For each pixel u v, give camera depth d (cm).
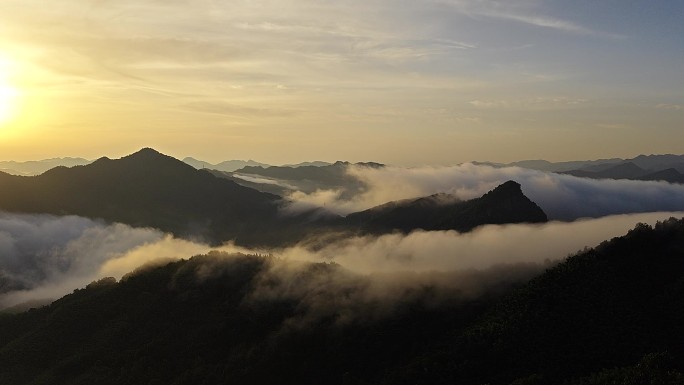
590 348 11112
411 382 11338
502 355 11350
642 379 9431
